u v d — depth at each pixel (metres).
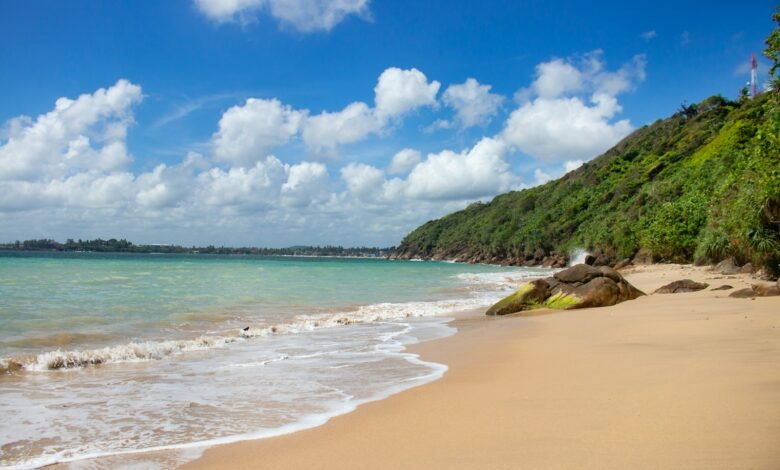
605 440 5.21
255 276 45.97
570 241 110.44
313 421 6.79
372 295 30.67
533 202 157.38
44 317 17.02
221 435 6.29
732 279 30.64
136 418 7.05
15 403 7.82
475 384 8.52
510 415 6.42
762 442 4.79
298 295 28.91
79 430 6.54
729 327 12.77
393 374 9.80
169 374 9.96
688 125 132.25
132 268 56.12
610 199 114.81
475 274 65.00
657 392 6.92
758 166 28.25
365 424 6.51
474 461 4.93
